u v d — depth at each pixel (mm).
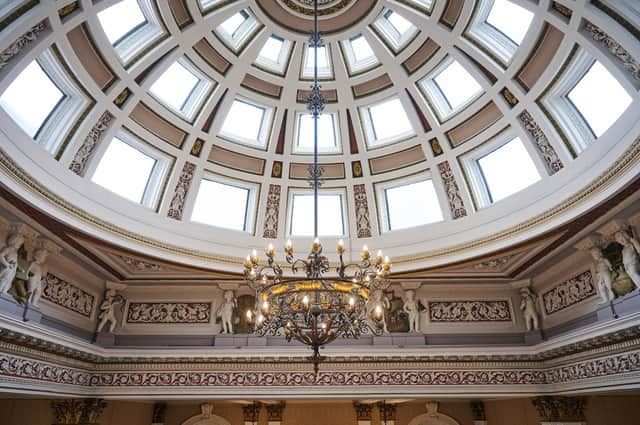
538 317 13047
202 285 13625
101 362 12320
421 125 12500
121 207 11102
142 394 12219
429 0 10609
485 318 13445
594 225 9758
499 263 12484
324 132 13602
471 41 10672
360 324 7266
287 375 12523
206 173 12844
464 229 12055
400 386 12438
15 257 9344
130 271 12719
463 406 15570
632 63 7875
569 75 9562
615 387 9625
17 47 7887
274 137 13070
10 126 8289
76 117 9969
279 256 13094
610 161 8703
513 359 12523
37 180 8703
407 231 12930
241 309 13555
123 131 11070
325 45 12070
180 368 12508
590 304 10922
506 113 10969
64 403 11938
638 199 8648
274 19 11281
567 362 11445
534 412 13266
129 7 9953
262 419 15461
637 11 7250
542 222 10195
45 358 10227
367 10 11148
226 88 12102
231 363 12570
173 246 11766
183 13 10391
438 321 13453
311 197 13984
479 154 12070
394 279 13414
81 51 9352
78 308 12102
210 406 15375
